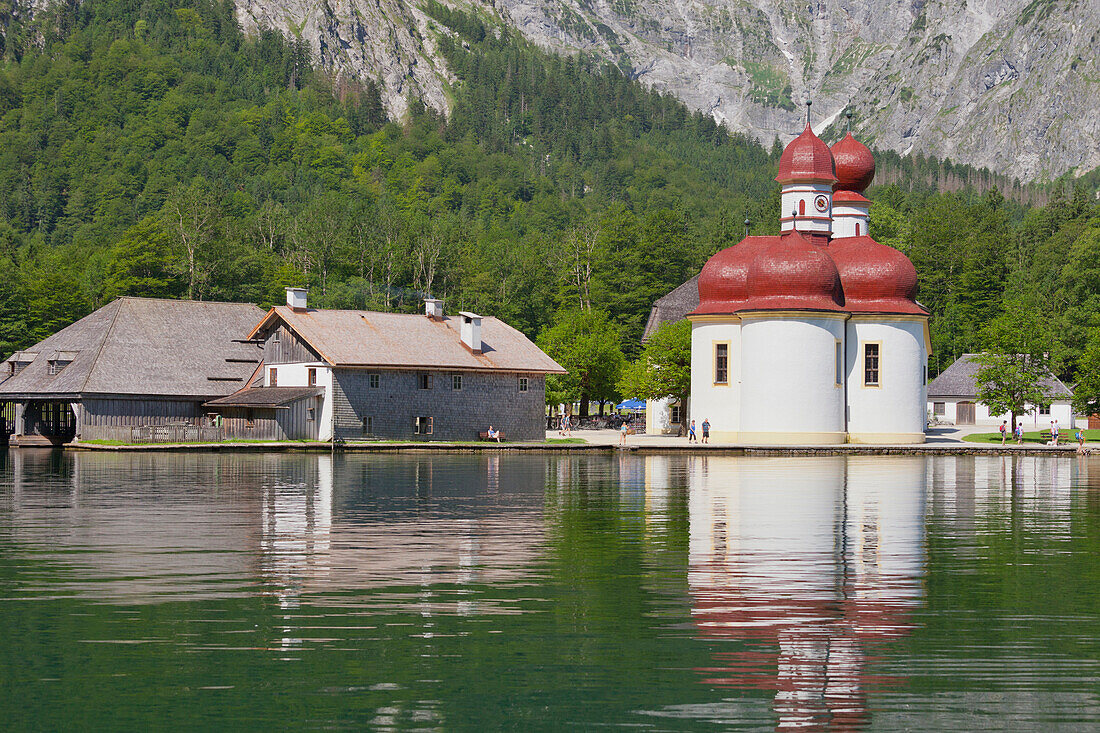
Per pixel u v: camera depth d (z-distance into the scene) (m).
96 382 100.81
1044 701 19.30
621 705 19.16
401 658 21.58
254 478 60.12
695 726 18.25
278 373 106.19
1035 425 154.38
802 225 109.44
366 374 102.56
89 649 22.06
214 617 24.44
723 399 106.62
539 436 111.38
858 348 105.62
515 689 19.92
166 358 106.56
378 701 19.33
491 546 33.88
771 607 25.62
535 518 41.00
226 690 19.84
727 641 22.77
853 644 22.58
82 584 27.66
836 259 108.25
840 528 38.56
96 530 37.00
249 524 38.75
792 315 101.69
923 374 107.31
